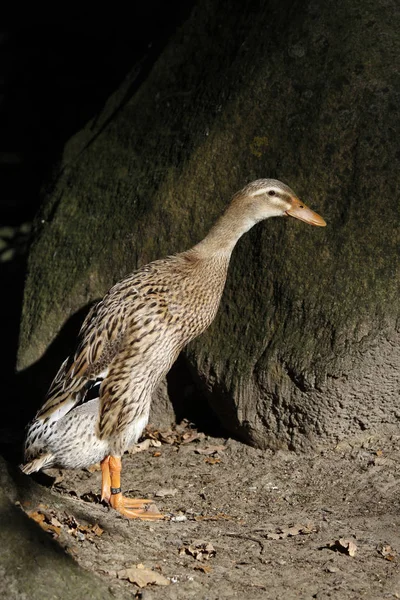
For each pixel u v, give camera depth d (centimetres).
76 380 661
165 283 678
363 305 698
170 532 600
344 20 753
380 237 706
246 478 722
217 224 705
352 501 675
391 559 565
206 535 602
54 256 862
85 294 827
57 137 1548
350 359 699
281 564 554
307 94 747
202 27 873
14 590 444
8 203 1447
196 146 789
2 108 1592
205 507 674
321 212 727
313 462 732
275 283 736
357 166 721
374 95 728
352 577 537
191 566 535
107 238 826
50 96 1573
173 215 791
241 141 770
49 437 652
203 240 709
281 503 680
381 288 697
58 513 548
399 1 758
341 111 731
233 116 774
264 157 758
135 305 665
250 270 753
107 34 1509
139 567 512
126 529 578
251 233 754
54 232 875
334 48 747
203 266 696
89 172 888
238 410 755
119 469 655
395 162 714
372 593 518
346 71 736
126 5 1475
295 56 759
